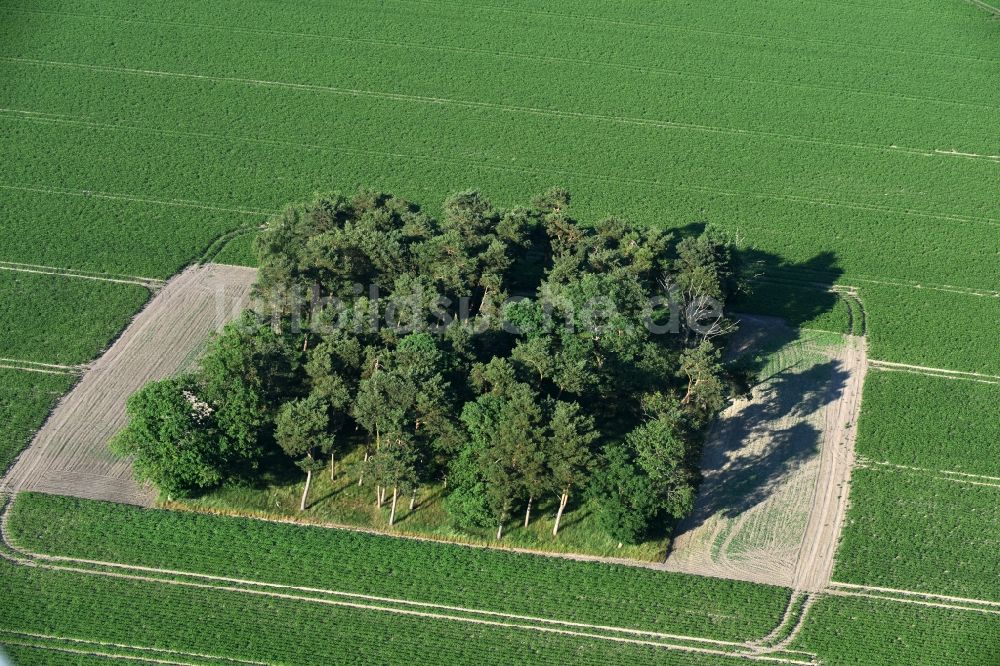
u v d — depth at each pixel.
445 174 160.38
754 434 119.25
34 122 165.12
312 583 99.81
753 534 107.50
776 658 95.44
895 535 108.00
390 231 130.50
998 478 114.88
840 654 95.94
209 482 104.06
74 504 105.56
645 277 128.50
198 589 98.50
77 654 92.00
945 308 139.50
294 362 112.38
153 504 106.81
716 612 99.25
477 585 100.62
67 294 133.38
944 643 97.25
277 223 136.88
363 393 105.56
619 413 117.88
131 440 103.38
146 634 93.94
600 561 103.88
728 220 154.00
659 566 103.69
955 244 151.25
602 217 152.75
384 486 103.31
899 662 95.38
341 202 139.12
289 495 107.81
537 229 140.25
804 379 127.06
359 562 102.06
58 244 141.75
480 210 136.62
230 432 104.12
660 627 97.69
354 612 97.44
